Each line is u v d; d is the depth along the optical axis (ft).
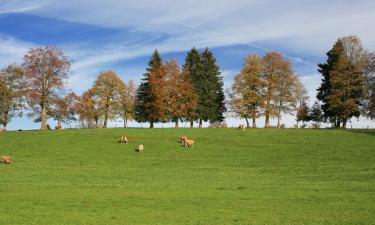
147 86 337.31
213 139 243.19
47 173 160.45
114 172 164.04
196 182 140.97
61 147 221.25
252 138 243.81
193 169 171.22
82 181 143.02
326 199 110.63
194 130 276.21
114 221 88.17
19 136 252.62
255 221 88.58
